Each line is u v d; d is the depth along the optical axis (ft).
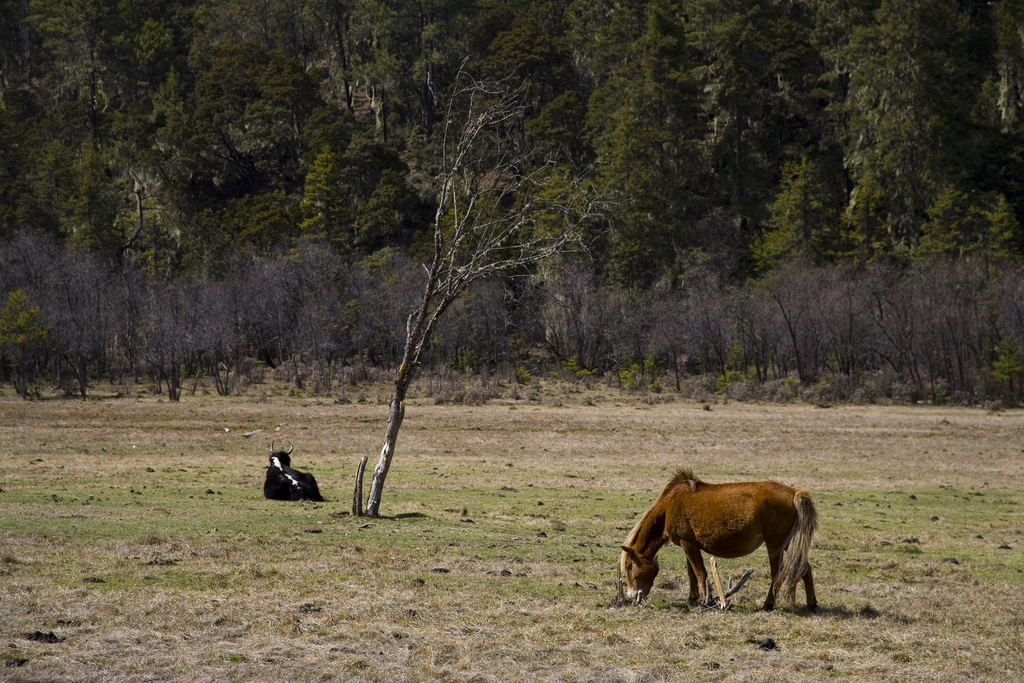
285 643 28.27
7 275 215.72
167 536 44.19
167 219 327.06
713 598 34.94
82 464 81.76
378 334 240.73
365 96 453.58
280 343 240.12
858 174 321.11
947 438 122.31
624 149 282.36
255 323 237.45
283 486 61.21
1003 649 28.63
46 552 39.63
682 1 390.83
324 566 38.58
